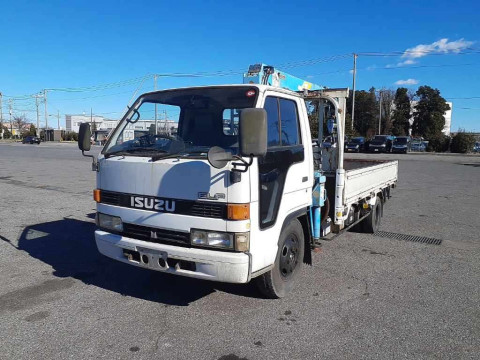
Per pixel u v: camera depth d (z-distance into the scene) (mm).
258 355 3293
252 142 3178
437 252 6383
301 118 4719
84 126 4492
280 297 4391
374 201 7426
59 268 5371
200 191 3596
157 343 3457
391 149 44438
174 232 3752
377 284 4938
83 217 8547
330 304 4309
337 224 5566
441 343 3533
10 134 98875
